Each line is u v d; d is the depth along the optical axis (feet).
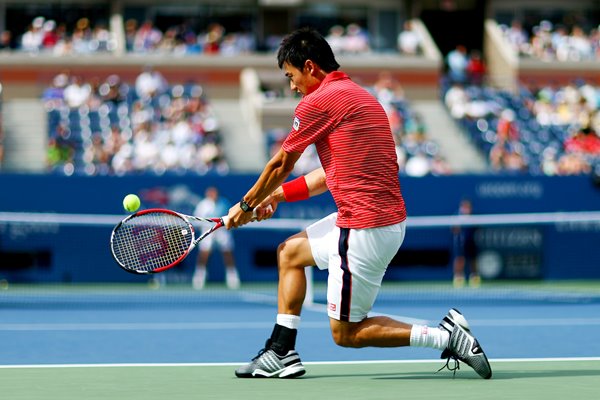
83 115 128.36
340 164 33.88
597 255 111.86
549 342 52.13
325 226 35.40
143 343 52.34
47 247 102.73
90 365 41.65
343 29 167.43
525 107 140.67
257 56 148.56
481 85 151.43
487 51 166.91
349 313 34.30
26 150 126.62
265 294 94.27
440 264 109.29
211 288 102.01
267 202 36.78
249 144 132.87
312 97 34.09
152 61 145.28
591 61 156.15
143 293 95.14
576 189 111.14
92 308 79.10
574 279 111.55
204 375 37.58
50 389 33.42
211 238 103.96
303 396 30.76
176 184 103.96
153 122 126.31
